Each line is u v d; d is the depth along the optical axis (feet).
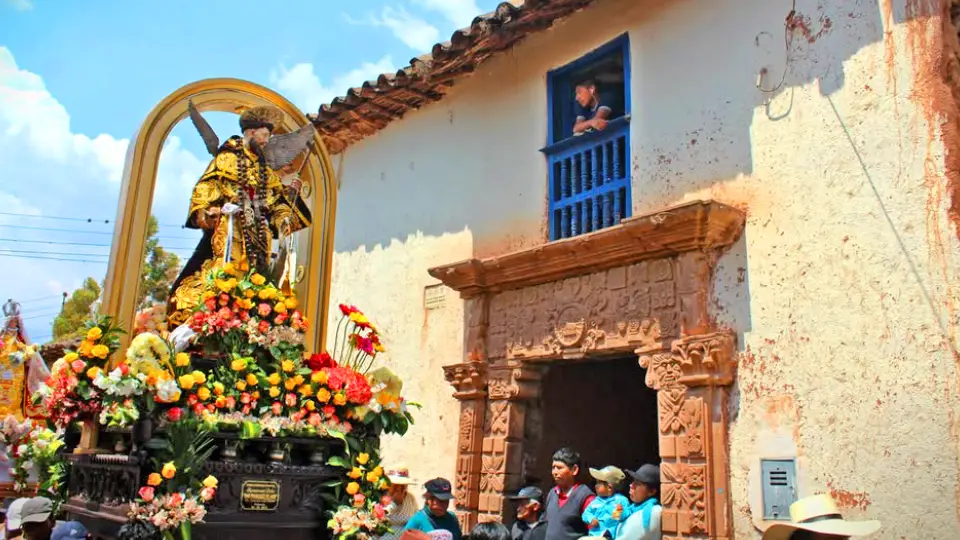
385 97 26.78
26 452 17.06
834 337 15.39
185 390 10.87
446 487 16.61
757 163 17.58
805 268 16.16
